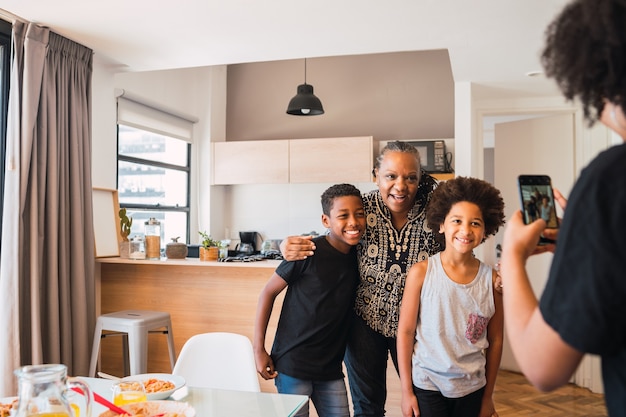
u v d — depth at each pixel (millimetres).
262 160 5477
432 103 5609
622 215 646
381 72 5750
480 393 1767
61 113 3254
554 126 4613
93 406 1594
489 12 2840
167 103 5227
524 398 4094
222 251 3697
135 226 4980
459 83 4176
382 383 2113
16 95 2961
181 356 2133
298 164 5375
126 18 2990
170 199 5473
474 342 1735
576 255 673
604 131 4379
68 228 3301
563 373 711
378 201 2047
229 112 6184
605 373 712
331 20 2998
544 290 722
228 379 2111
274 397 1679
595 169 686
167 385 1700
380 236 2023
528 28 3051
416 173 1899
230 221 6035
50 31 3176
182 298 3570
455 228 1698
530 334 735
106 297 3723
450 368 1705
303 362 1990
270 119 6059
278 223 5891
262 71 6094
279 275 2035
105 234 3754
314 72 5934
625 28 665
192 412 1435
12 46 2975
